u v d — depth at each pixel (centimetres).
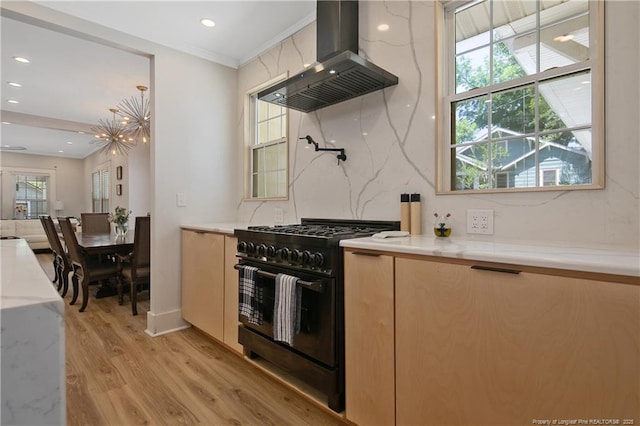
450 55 195
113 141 564
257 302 206
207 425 170
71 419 173
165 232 296
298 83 207
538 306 108
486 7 183
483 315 120
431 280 133
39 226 805
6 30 291
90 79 405
